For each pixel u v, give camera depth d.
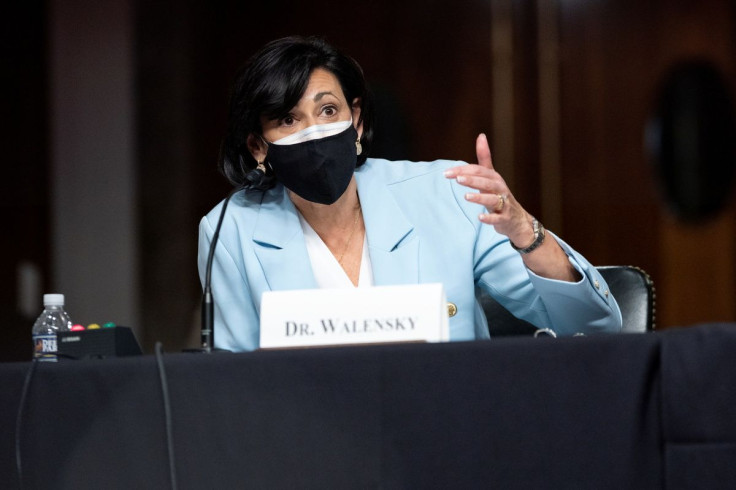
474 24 18.53
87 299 18.19
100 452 4.21
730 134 18.69
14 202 18.22
